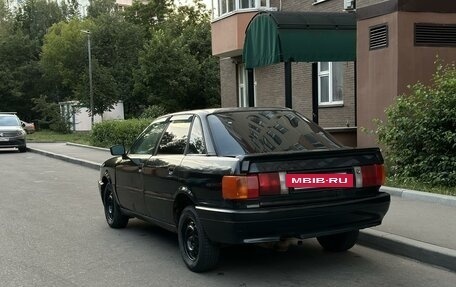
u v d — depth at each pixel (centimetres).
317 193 511
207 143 556
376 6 1070
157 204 624
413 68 1027
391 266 554
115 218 771
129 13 4966
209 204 515
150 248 662
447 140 835
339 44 1223
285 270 551
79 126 4528
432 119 862
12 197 1088
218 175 502
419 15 1026
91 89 3534
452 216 686
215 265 543
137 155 702
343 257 594
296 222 492
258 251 629
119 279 537
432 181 858
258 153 525
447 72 912
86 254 638
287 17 1205
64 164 1827
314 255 606
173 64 3281
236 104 2211
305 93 1736
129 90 4338
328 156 518
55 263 600
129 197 712
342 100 1575
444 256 538
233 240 489
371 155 544
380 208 538
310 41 1202
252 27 1282
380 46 1066
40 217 872
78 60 4356
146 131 719
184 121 625
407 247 580
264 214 480
